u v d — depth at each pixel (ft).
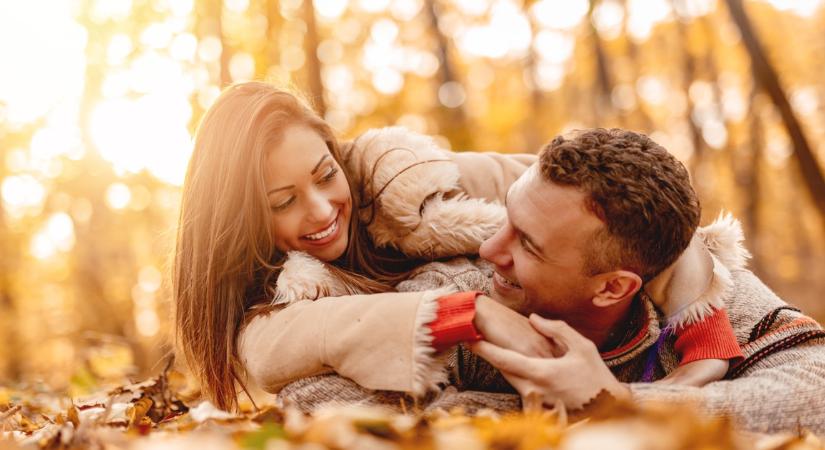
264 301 7.80
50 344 53.16
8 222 52.85
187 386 11.23
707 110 50.49
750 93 49.03
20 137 48.16
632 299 7.32
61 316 52.21
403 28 47.34
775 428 6.23
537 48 49.70
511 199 7.04
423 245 8.25
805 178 29.86
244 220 7.89
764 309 7.40
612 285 6.82
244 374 8.17
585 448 4.24
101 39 37.42
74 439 5.97
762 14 53.67
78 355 17.49
